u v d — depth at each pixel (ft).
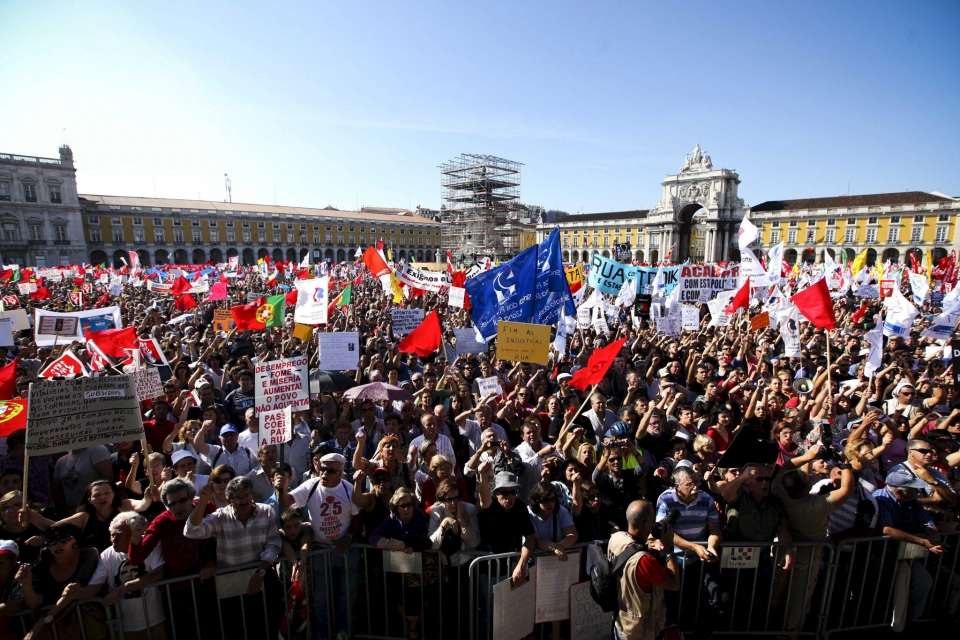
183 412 19.65
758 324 34.30
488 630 12.59
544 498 12.61
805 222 221.87
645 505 11.10
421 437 17.51
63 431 12.73
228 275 110.42
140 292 78.38
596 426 20.31
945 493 13.43
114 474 16.51
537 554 12.47
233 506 12.17
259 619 12.25
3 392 20.61
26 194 183.52
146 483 15.33
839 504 12.19
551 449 16.34
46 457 16.37
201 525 11.73
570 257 281.95
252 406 22.72
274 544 12.36
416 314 34.86
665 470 15.72
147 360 27.48
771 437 18.72
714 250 221.46
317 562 13.05
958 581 13.78
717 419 19.07
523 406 21.90
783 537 12.58
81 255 196.34
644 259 253.03
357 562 13.57
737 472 13.44
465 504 13.46
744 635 13.26
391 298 63.98
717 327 42.57
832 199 227.20
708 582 13.14
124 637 11.51
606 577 11.01
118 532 11.60
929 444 13.67
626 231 258.78
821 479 14.71
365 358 28.76
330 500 13.48
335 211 292.40
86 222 203.41
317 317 30.25
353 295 77.00
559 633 13.10
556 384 26.76
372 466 14.99
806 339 37.93
